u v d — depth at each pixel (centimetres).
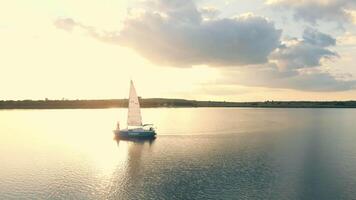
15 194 5875
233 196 5650
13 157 9269
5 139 13612
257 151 9594
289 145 10838
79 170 7556
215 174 6956
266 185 6209
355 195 5697
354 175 6894
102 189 6103
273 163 7962
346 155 9038
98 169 7625
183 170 7312
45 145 11725
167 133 14450
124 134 12644
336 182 6397
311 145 10869
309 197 5603
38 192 5969
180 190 5966
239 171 7188
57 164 8244
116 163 8269
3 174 7219
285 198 5566
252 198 5559
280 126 18312
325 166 7662
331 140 12194
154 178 6731
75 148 10881
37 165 8138
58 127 19712
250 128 16938
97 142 12312
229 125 18950
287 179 6600
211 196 5656
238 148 10156
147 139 12375
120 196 5725
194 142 11538
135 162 8231
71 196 5756
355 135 13925
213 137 12975
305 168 7475
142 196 5706
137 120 12744
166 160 8381
